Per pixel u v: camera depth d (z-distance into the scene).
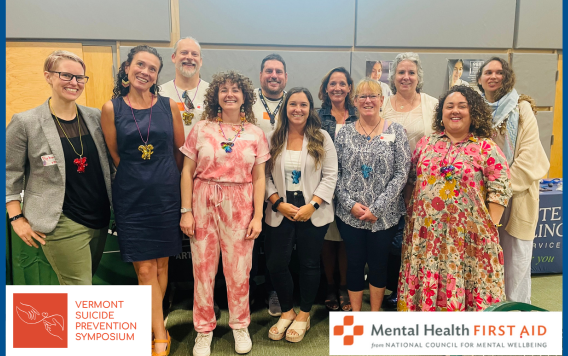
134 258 1.61
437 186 1.71
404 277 1.84
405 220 1.90
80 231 1.63
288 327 1.95
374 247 1.83
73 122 1.59
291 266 2.47
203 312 1.75
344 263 2.21
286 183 1.79
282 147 1.79
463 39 2.71
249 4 2.55
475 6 2.68
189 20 2.52
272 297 2.21
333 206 1.94
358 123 1.90
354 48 2.70
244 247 1.73
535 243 2.51
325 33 2.64
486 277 1.67
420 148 1.83
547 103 2.82
